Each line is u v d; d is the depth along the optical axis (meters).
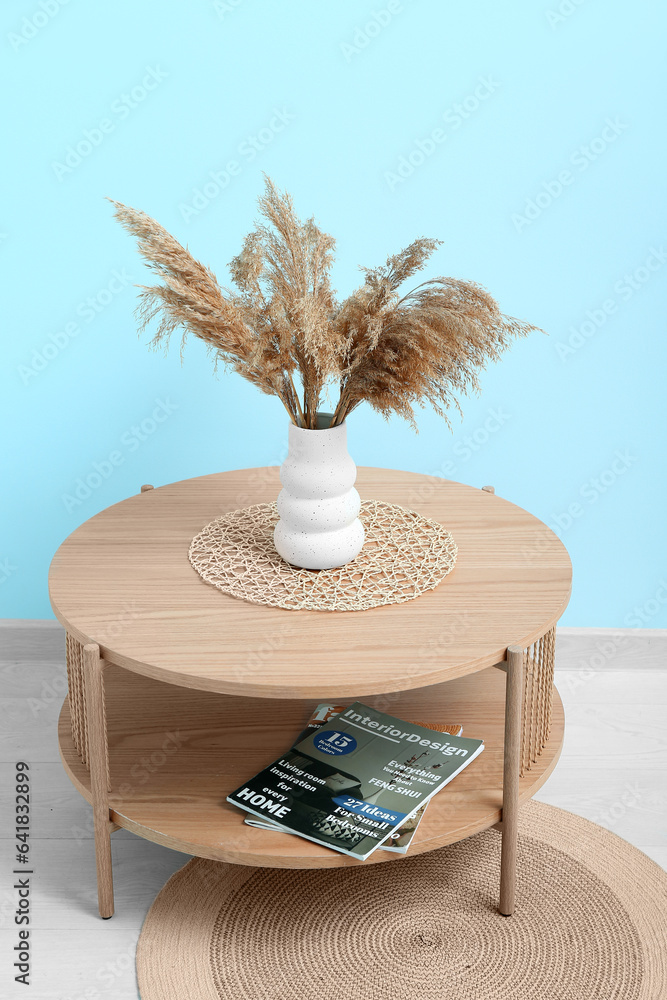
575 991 1.68
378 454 2.56
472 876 1.94
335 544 1.88
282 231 1.77
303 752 1.88
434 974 1.71
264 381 1.81
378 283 1.75
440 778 1.80
